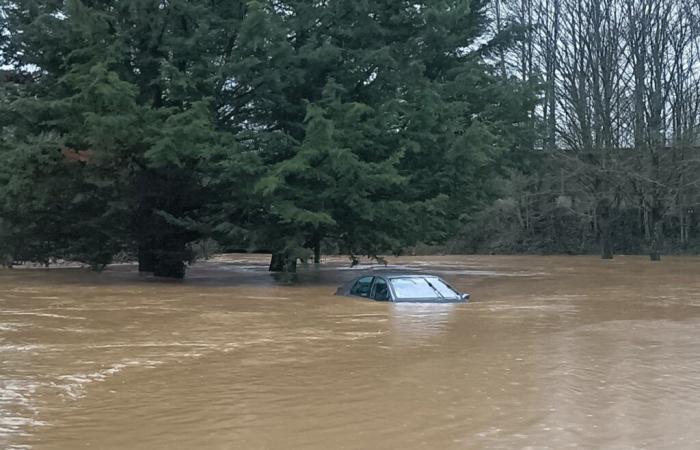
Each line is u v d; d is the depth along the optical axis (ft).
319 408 23.48
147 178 79.30
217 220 79.10
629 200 149.69
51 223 85.87
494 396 24.77
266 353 33.35
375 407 23.50
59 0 78.28
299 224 75.72
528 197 174.70
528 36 145.48
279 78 75.15
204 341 36.88
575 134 153.38
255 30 72.13
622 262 131.75
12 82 88.63
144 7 74.64
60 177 76.95
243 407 23.68
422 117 76.23
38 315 47.91
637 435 20.21
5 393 25.71
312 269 108.58
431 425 21.36
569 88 156.97
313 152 70.64
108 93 67.72
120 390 26.17
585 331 39.86
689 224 177.68
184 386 26.73
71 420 22.29
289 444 19.71
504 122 90.17
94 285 73.41
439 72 89.56
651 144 142.82
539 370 29.09
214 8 80.38
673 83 159.94
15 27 80.84
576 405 23.48
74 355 32.96
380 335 38.58
